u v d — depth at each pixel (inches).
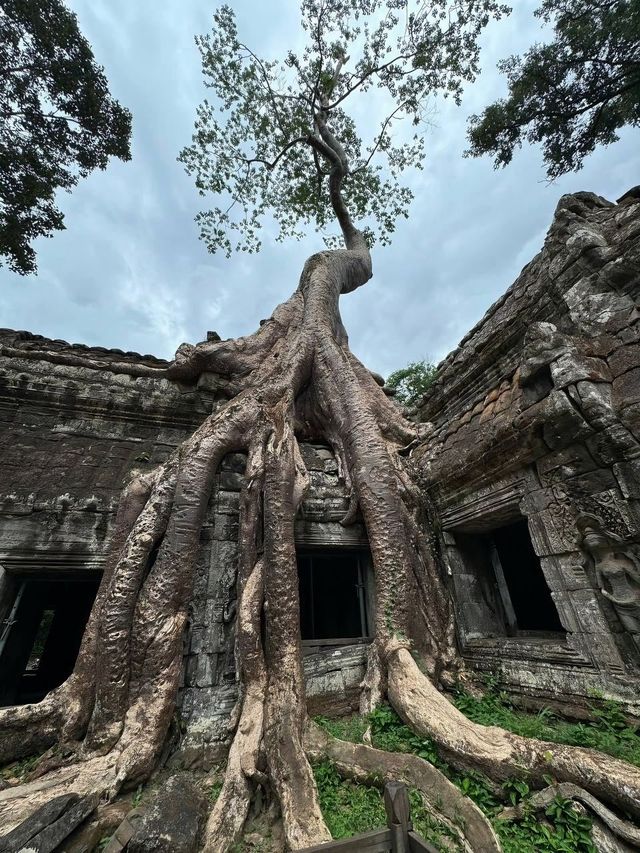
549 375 150.8
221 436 206.2
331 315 305.7
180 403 248.5
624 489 127.7
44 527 182.9
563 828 96.2
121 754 131.6
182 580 165.3
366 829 105.6
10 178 334.3
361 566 224.1
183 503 180.4
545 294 188.9
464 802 103.8
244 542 183.6
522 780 108.3
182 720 156.2
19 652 214.8
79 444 218.8
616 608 127.6
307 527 210.4
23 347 236.8
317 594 267.9
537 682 150.2
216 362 261.3
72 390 224.7
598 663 131.3
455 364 267.7
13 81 330.3
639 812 88.2
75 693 150.2
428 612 183.0
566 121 415.8
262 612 168.6
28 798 113.0
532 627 228.4
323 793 121.3
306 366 261.4
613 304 149.5
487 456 176.1
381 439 220.2
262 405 225.8
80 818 107.3
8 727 138.7
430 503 217.6
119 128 377.7
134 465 222.1
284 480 192.7
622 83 377.7
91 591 323.9
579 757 102.6
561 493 148.0
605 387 138.9
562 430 142.8
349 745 134.7
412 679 151.5
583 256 164.7
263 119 500.7
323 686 175.9
